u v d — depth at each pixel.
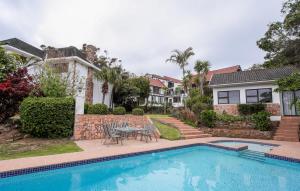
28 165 6.52
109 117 13.78
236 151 10.58
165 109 31.77
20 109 10.42
